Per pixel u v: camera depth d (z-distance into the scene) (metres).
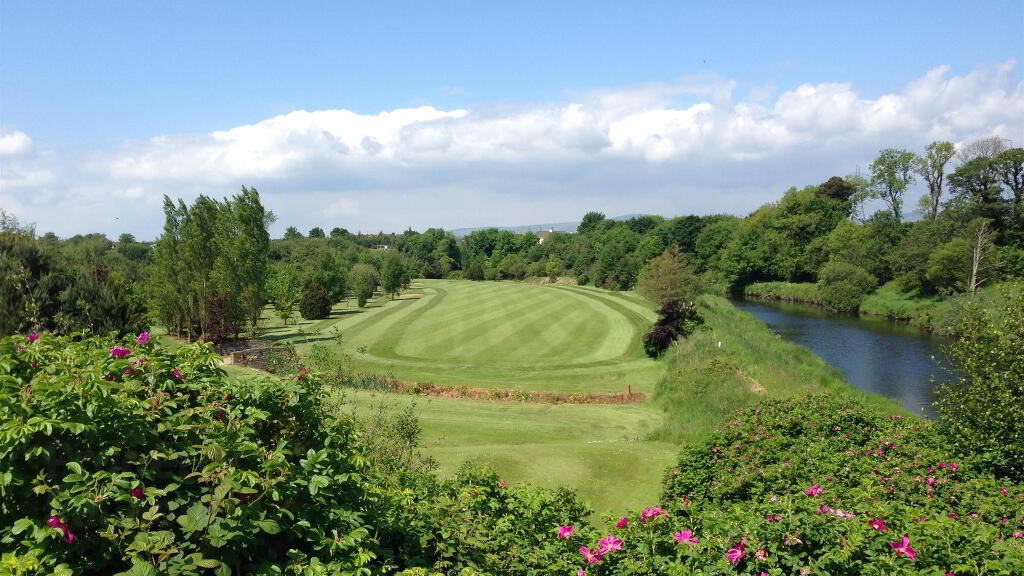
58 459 3.79
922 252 54.38
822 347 39.31
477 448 15.62
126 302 18.20
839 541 5.53
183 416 4.57
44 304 15.98
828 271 63.00
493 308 57.94
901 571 5.11
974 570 5.10
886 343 40.44
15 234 17.62
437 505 6.57
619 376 29.91
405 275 83.19
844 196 87.75
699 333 33.94
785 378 24.45
